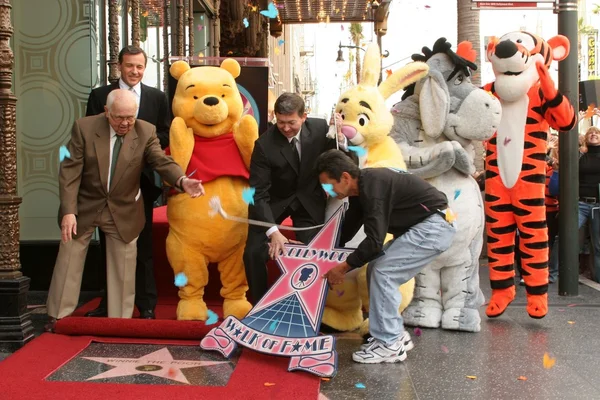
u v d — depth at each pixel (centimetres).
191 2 1099
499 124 567
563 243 707
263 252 484
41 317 558
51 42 686
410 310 560
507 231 576
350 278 508
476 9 717
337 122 502
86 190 497
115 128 487
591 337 529
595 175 812
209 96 503
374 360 450
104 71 709
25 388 381
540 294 572
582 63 3219
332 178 429
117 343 475
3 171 466
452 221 456
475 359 465
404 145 563
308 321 438
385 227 425
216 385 393
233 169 511
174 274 559
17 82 686
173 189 521
